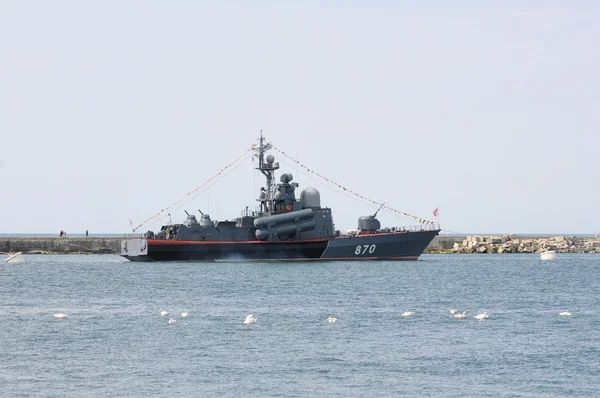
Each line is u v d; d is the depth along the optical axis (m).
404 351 89.62
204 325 108.31
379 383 75.44
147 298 143.50
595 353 88.94
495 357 86.62
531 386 74.75
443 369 81.06
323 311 123.50
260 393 71.88
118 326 107.62
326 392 72.25
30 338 98.06
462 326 107.94
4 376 78.00
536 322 112.00
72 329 105.12
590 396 71.69
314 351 89.56
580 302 138.25
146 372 79.62
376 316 117.75
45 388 73.56
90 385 74.62
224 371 80.06
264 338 97.75
